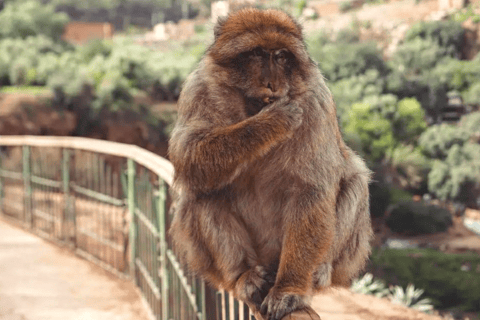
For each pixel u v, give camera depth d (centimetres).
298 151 293
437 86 5794
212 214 308
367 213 343
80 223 848
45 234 855
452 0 7338
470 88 5981
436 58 6369
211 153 280
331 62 5597
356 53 5616
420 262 3108
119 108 3928
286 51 290
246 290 285
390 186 4359
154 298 548
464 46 6719
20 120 3572
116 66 4403
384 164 4622
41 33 6166
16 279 653
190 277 405
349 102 5025
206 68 299
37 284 639
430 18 7275
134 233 639
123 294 620
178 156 294
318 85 302
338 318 540
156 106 4253
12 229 905
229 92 294
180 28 10438
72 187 788
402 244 3753
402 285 2950
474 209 4644
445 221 4019
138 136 3997
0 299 586
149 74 4556
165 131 4078
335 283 334
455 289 2889
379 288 1088
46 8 6575
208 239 309
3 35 5984
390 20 7581
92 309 568
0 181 1029
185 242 329
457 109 5944
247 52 289
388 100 4806
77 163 800
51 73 4278
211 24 322
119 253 764
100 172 741
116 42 5453
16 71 4266
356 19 7844
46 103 3712
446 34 6694
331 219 291
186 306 424
